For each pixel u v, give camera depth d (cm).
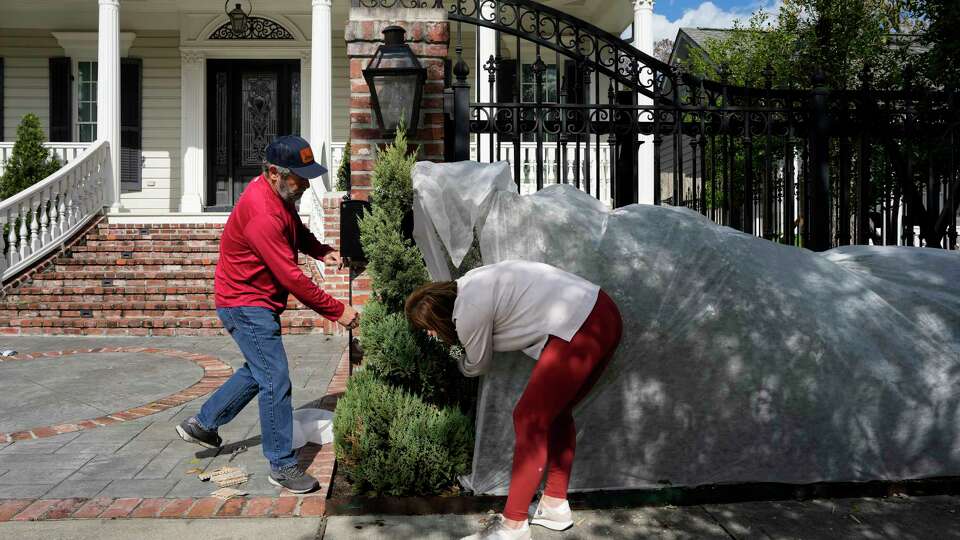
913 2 638
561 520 291
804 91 516
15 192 1074
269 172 338
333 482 342
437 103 475
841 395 332
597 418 327
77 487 336
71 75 1370
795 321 335
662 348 328
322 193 947
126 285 866
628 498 318
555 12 485
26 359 646
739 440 331
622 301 329
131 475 352
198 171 1366
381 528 296
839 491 326
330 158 1138
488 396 324
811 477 331
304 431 399
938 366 339
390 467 318
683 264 338
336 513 310
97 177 1040
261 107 1410
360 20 473
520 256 334
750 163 509
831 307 342
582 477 327
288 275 326
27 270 865
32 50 1377
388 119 439
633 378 328
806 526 295
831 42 846
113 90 1111
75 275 862
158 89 1381
